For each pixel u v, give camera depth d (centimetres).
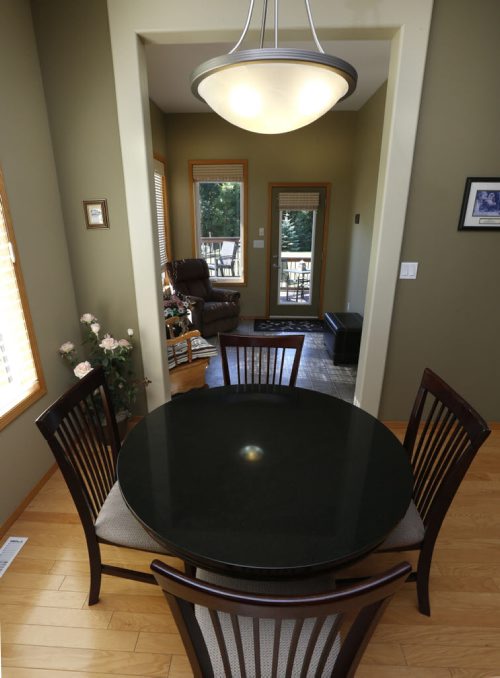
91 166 220
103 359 236
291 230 540
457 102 206
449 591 154
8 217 182
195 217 539
